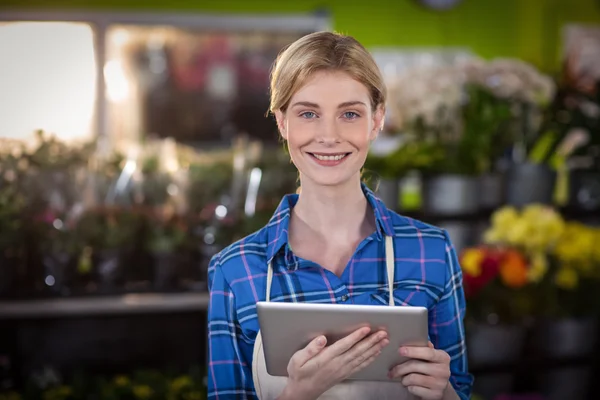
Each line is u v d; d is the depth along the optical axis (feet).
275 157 11.66
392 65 17.35
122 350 10.41
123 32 16.93
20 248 9.78
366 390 4.89
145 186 10.77
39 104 16.76
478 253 10.27
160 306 10.06
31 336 10.09
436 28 17.48
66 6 16.28
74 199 10.40
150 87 17.35
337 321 4.36
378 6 17.22
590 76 16.89
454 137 11.91
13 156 10.27
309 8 17.04
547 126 12.11
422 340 4.38
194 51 17.38
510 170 11.67
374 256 4.95
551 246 10.52
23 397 9.55
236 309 4.99
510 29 17.72
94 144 11.11
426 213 11.43
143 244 10.29
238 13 16.79
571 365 10.53
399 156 11.76
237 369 5.03
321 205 4.98
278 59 4.96
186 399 9.74
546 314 10.35
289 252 4.93
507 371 10.30
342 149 4.71
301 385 4.48
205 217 10.52
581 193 12.19
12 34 16.47
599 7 17.88
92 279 10.13
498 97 11.80
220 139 17.79
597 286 10.59
